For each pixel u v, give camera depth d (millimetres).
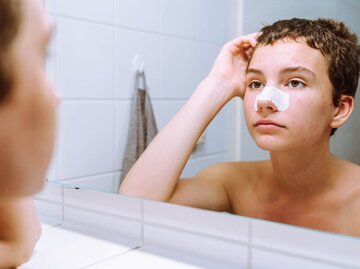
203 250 589
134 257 608
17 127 248
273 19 619
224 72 677
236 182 624
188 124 703
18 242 570
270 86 601
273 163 593
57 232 720
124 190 702
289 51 585
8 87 239
